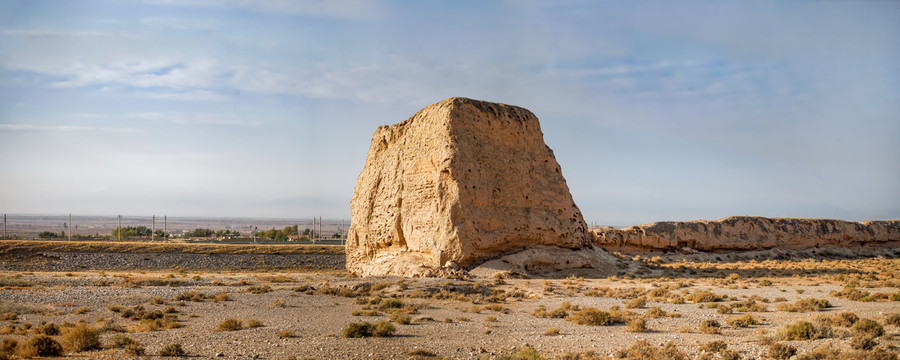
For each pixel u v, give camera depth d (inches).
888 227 3442.4
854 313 930.7
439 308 1120.8
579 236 1953.7
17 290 1272.1
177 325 866.1
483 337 799.1
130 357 643.5
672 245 2630.4
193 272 2736.2
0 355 642.8
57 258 2970.0
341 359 650.2
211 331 829.8
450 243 1656.0
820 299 1093.8
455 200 1676.9
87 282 1517.0
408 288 1380.4
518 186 1825.8
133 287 1443.2
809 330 741.9
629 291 1365.7
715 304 1117.1
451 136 1731.1
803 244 3073.3
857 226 3336.6
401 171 1900.8
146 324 847.7
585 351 682.8
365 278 1652.3
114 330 820.0
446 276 1590.8
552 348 717.9
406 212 1835.6
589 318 919.0
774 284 1537.9
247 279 1739.7
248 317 978.1
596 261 1908.2
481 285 1430.9
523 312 1072.2
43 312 985.5
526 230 1786.4
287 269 3056.1
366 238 2058.3
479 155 1761.8
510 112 1919.3
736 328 859.4
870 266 2185.0
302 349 701.3
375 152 2167.8
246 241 5457.7
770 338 743.1
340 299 1257.4
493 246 1717.5
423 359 647.1
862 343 658.2
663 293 1315.2
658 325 901.8
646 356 638.5
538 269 1744.6
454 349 709.9
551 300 1246.9
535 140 1958.7
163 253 3216.0
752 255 2758.4
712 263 2363.4
